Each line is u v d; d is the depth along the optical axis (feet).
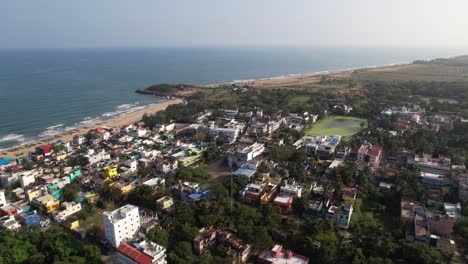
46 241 373.20
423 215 420.36
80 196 501.15
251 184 512.22
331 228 391.45
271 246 377.30
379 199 487.20
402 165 615.16
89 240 409.08
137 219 410.52
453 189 515.50
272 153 652.89
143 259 323.57
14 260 344.49
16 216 448.24
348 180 531.09
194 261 346.74
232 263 341.21
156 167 608.19
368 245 362.53
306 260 345.51
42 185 531.50
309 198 487.20
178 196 512.22
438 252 350.43
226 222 414.00
